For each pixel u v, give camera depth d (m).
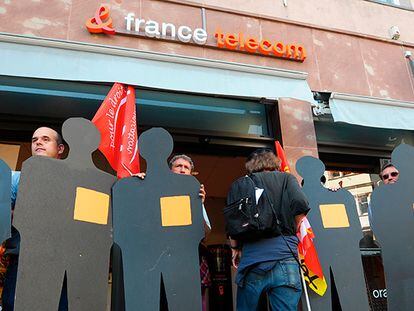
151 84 3.60
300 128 4.47
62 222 2.14
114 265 2.54
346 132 5.10
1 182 2.07
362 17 5.84
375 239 2.80
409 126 4.55
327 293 2.61
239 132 4.50
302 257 2.62
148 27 4.31
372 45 5.46
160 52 4.12
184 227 2.41
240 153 4.62
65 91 4.02
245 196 2.32
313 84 4.88
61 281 2.06
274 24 4.99
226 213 2.38
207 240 6.58
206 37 4.55
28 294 1.96
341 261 2.70
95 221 2.26
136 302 2.22
